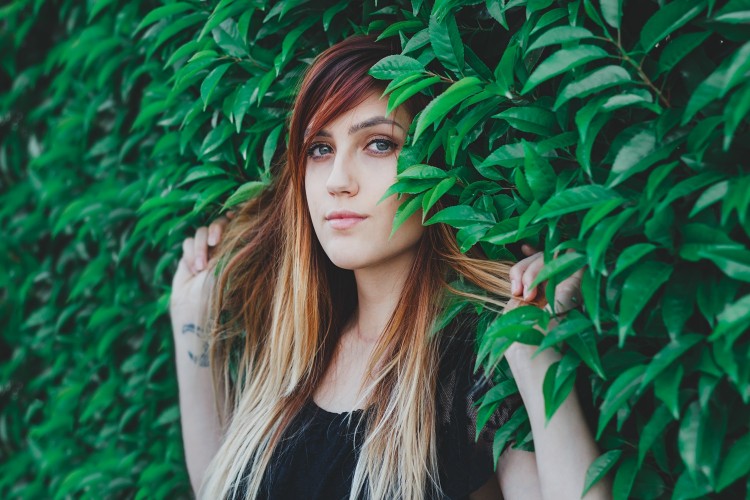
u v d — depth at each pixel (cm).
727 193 80
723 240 82
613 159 95
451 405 124
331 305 145
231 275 154
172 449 179
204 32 135
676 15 86
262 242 151
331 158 128
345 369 141
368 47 123
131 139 177
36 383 209
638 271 86
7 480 209
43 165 201
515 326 98
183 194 156
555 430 102
